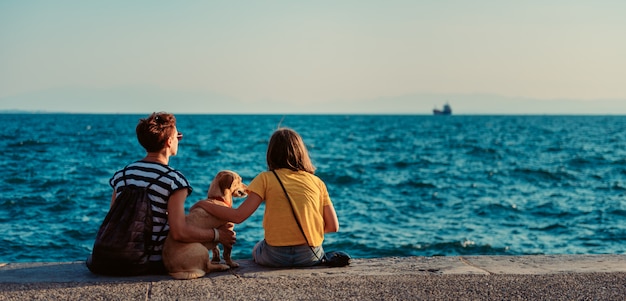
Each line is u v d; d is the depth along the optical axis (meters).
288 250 4.75
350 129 82.69
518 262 4.98
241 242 11.08
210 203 4.58
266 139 52.56
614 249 11.18
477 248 11.18
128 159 30.28
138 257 4.33
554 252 10.94
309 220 4.74
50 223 12.90
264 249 4.82
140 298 3.87
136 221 4.32
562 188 20.36
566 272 4.58
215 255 4.90
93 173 23.12
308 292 4.04
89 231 12.18
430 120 154.62
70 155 32.22
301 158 4.88
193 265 4.39
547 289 4.13
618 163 30.50
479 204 16.52
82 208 14.84
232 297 3.91
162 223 4.43
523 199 17.59
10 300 3.80
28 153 32.94
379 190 19.91
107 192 17.66
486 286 4.20
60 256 10.30
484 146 45.81
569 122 139.50
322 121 130.25
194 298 3.88
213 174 23.91
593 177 23.92
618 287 4.18
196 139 51.94
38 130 65.69
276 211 4.72
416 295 3.99
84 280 4.29
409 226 13.27
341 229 12.82
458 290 4.10
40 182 19.88
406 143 49.78
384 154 37.09
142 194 4.36
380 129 83.88
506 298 3.95
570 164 30.06
